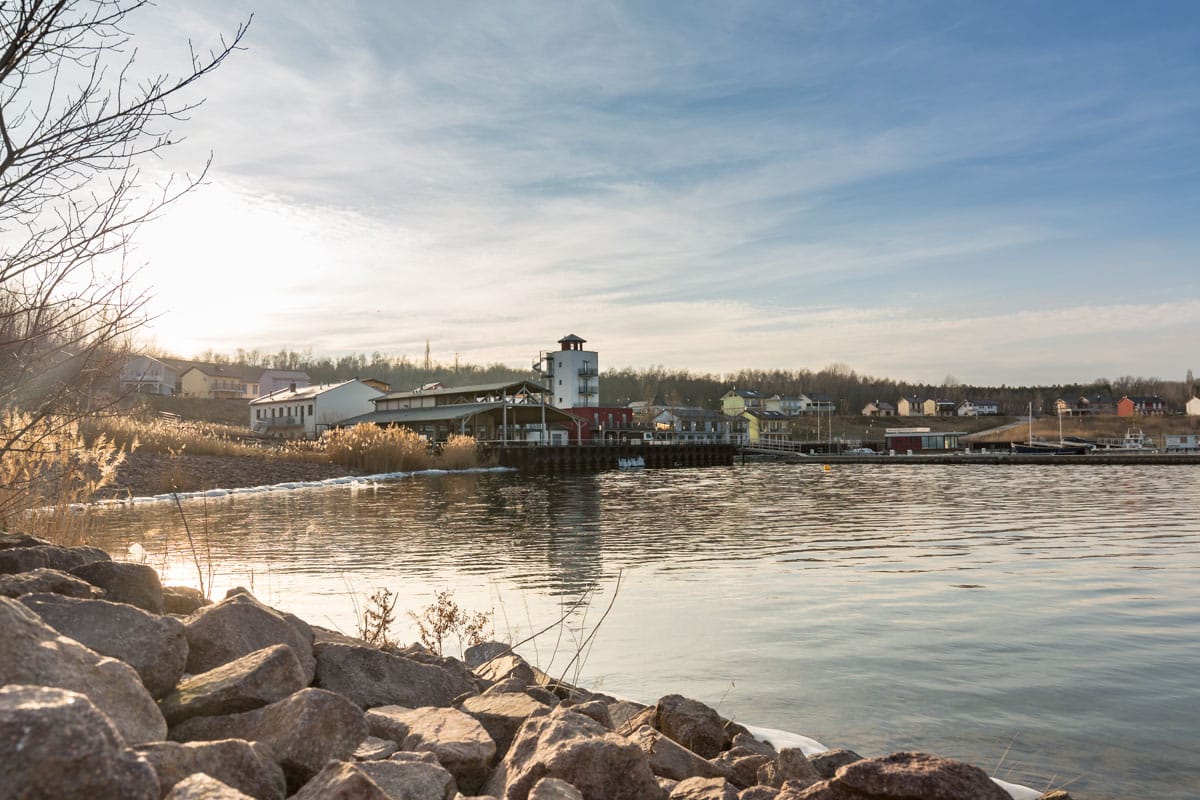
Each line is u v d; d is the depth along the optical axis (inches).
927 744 242.8
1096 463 2864.2
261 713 125.5
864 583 524.4
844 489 1638.8
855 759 207.6
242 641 156.8
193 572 514.0
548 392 2819.9
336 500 1171.9
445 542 722.8
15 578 151.5
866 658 339.3
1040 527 890.1
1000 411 6820.9
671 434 4015.8
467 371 7864.2
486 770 143.5
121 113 169.2
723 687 299.4
